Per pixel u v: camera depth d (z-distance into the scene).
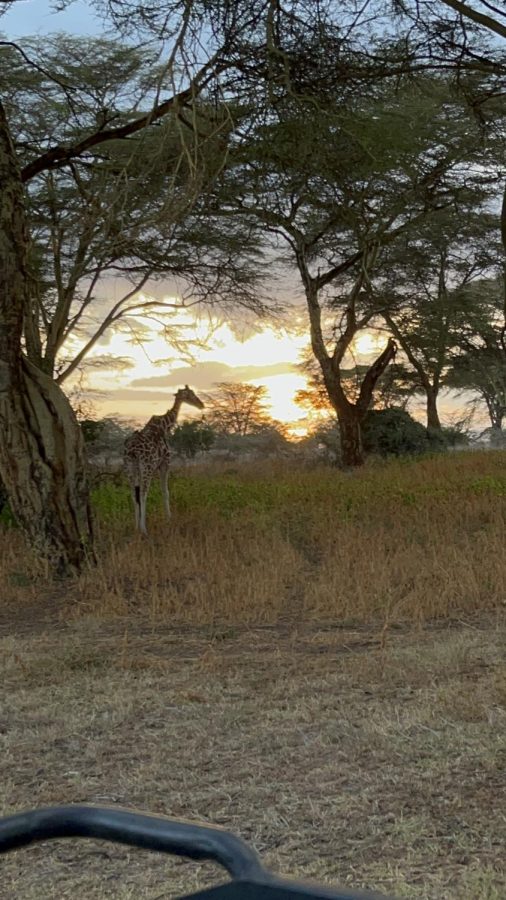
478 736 5.06
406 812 4.18
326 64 10.92
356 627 8.12
